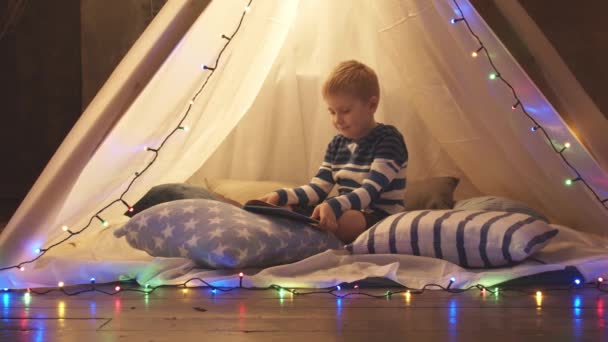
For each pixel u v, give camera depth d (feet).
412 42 7.53
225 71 6.77
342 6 9.03
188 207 6.03
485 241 5.70
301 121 9.37
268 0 6.61
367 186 6.61
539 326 4.08
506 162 7.68
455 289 5.25
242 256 5.60
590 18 12.32
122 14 12.82
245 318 4.30
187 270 5.68
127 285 5.49
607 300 4.85
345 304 4.73
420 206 7.79
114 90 5.46
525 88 6.26
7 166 13.61
